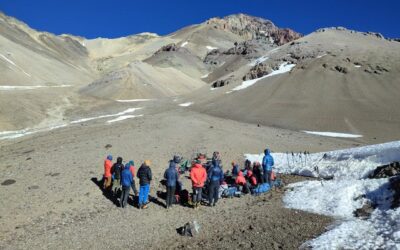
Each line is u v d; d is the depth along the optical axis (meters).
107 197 19.08
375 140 46.50
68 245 13.77
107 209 17.52
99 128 48.16
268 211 16.73
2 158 30.58
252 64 118.12
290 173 24.00
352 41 120.69
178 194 19.00
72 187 20.17
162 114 67.12
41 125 63.81
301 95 73.44
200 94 95.50
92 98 97.88
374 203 15.39
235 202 18.69
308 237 13.40
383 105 64.25
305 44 116.69
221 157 29.47
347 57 89.31
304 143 38.53
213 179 17.92
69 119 68.88
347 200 16.11
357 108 63.66
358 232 13.06
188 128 44.03
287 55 109.56
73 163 25.34
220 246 13.24
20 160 27.22
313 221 14.91
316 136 46.81
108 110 79.94
